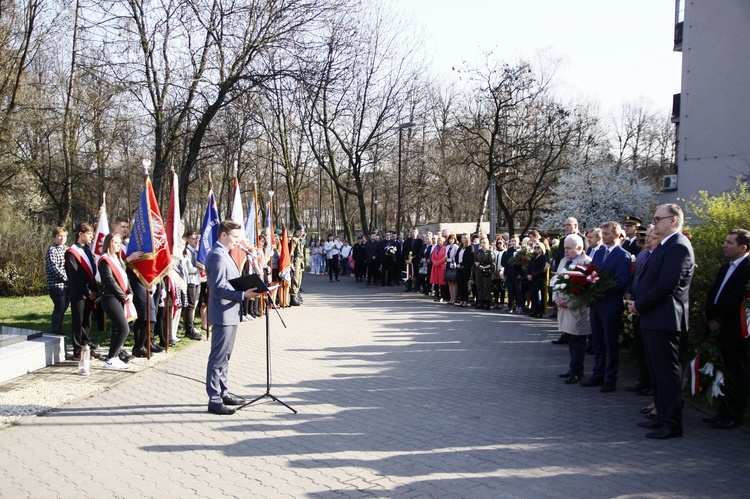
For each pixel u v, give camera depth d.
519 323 12.52
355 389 7.14
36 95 23.98
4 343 7.67
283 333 11.26
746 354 5.76
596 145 32.50
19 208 26.36
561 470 4.64
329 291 20.48
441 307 15.58
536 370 8.22
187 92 17.58
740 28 17.48
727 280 5.73
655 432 5.43
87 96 21.69
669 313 5.38
